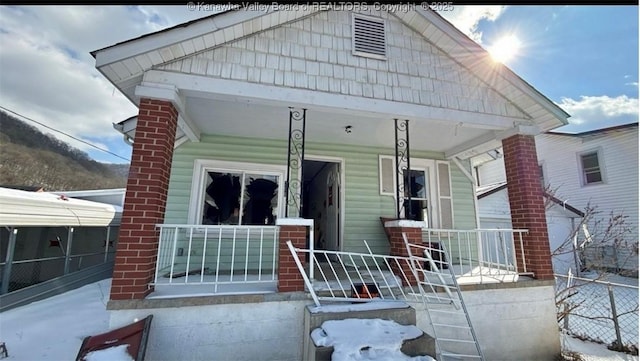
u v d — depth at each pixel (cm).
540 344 408
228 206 548
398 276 402
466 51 463
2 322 471
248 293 333
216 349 313
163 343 301
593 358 416
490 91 480
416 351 273
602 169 1176
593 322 584
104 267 971
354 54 425
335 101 402
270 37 394
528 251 447
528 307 416
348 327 293
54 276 932
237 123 502
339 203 612
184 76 352
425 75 452
